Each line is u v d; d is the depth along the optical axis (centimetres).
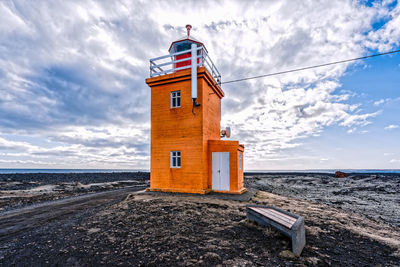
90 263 386
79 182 2922
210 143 1175
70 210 895
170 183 1152
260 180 3170
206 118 1180
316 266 373
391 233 636
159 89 1243
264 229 524
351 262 403
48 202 1270
